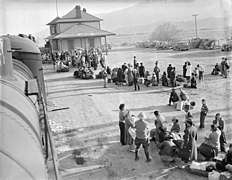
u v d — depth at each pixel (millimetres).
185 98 12711
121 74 18797
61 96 16359
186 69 18438
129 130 8234
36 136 3031
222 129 7617
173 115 11734
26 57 9078
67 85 19750
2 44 4316
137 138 7484
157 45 34656
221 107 11531
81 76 22312
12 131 2369
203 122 9703
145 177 6652
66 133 9852
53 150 3881
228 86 15547
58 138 9344
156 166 7211
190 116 7562
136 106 13445
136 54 28859
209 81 17750
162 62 26391
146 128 7434
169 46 35156
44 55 33156
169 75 17812
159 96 15234
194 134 7129
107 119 11461
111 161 7562
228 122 9695
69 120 11484
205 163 6723
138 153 8055
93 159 7699
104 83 18438
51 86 19734
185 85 16703
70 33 29531
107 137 9406
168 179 6488
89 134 9727
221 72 19094
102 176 6707
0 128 2318
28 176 1994
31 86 4957
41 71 9477
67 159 7688
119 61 25828
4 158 1918
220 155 7320
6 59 4348
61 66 26797
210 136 7219
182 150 7199
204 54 28828
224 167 6414
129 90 17172
